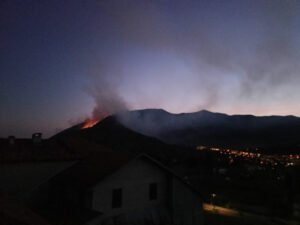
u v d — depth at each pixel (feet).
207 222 62.75
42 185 49.96
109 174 42.09
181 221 52.37
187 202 55.36
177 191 53.36
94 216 37.27
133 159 46.91
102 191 42.04
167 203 51.88
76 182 43.65
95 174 44.37
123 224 42.11
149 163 50.83
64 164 54.19
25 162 48.93
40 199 49.08
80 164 54.24
